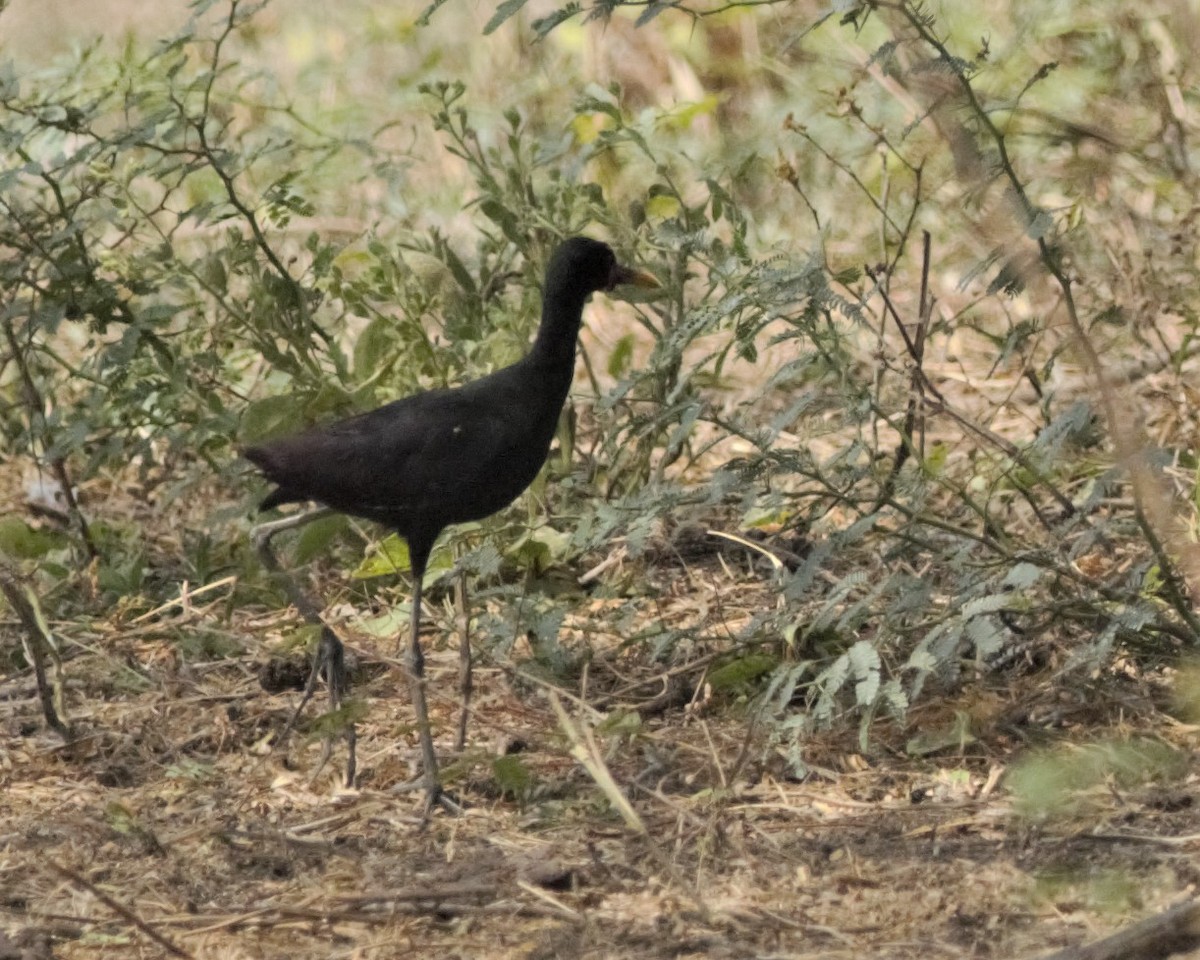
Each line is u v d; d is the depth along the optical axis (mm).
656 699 9852
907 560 11016
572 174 12148
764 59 16969
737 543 11906
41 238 11500
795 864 7949
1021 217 8477
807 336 10406
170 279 11820
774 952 7086
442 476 9023
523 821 8500
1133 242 13062
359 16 20906
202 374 12609
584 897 7637
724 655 9672
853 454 9266
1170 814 8219
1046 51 14367
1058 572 8984
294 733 9727
